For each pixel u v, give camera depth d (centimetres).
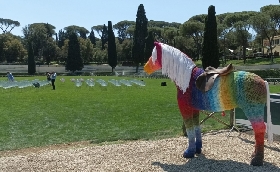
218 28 6272
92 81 3253
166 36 7694
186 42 6819
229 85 573
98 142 898
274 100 802
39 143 902
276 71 4088
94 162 646
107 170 592
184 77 628
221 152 695
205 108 614
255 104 562
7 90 2616
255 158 593
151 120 1216
